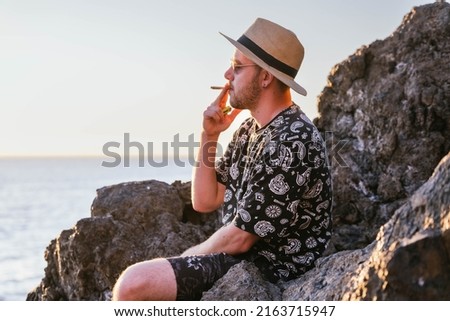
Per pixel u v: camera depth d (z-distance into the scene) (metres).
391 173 6.45
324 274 4.30
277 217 4.43
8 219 94.12
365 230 6.52
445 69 6.41
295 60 4.72
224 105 5.07
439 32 6.49
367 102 6.66
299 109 4.68
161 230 6.27
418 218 3.59
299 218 4.60
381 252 3.63
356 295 3.62
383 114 6.53
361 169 6.65
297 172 4.45
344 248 6.52
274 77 4.66
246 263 4.46
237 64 4.73
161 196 6.43
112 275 6.05
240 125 4.97
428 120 6.32
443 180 3.54
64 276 6.36
